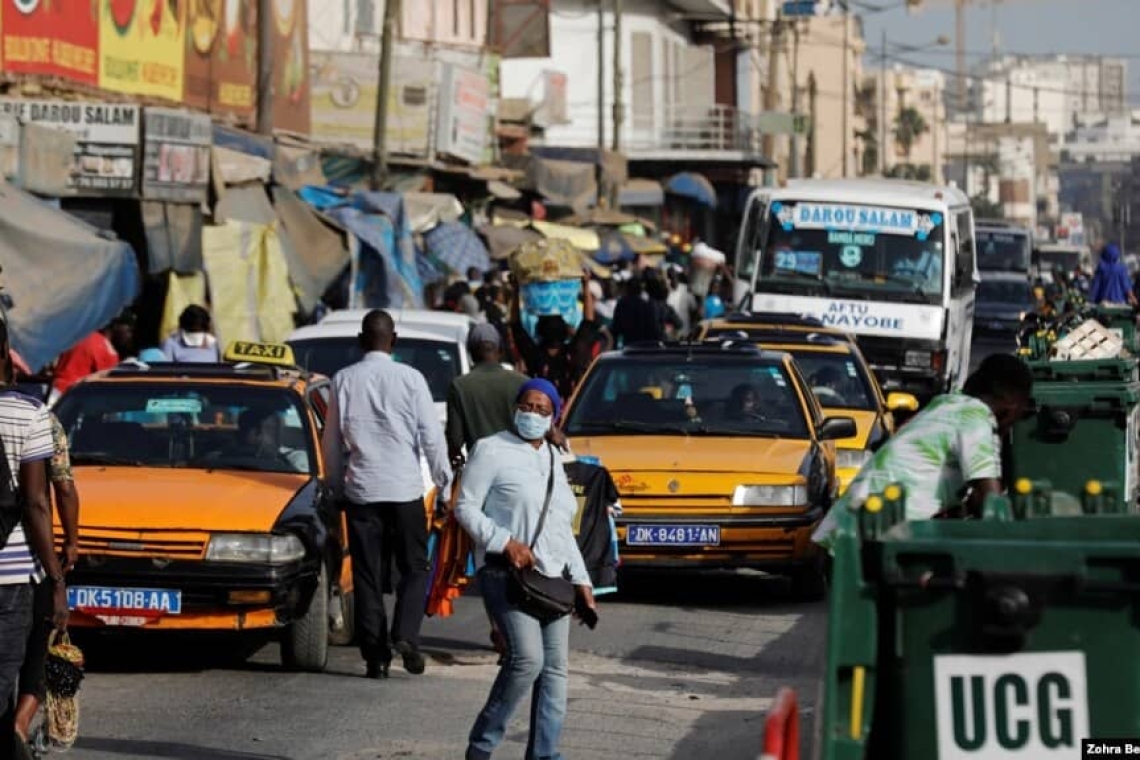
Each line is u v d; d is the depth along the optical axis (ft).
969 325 170.71
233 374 74.08
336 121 223.51
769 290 153.69
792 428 86.12
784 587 88.38
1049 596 29.81
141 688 63.41
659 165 386.11
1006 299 298.76
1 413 45.16
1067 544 29.81
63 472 48.55
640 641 72.90
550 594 48.55
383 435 65.36
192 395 72.54
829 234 153.38
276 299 139.85
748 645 72.23
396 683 64.95
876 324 151.33
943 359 151.23
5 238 97.55
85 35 135.33
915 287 151.84
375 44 248.32
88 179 117.19
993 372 45.55
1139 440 77.41
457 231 193.77
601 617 78.69
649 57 385.91
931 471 43.06
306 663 66.44
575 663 68.28
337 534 68.18
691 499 80.23
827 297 152.35
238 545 63.10
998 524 32.78
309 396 74.69
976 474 42.65
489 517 49.62
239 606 63.00
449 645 73.00
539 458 50.01
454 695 62.95
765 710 60.18
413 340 104.01
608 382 89.35
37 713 53.83
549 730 49.52
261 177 140.67
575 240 250.57
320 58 223.30
